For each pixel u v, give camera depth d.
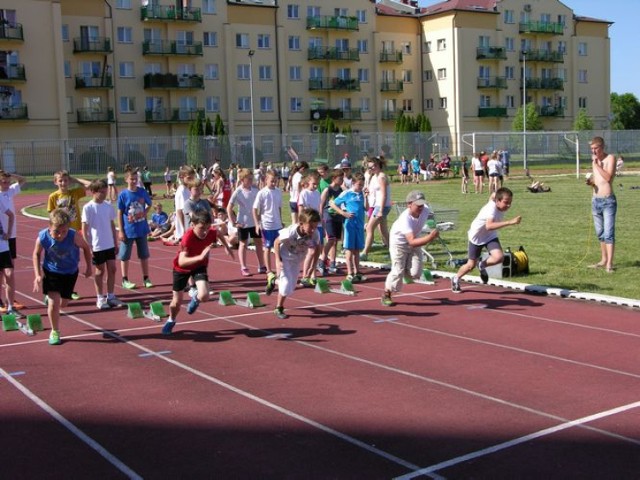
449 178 48.34
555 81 75.25
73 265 8.77
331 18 67.62
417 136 53.31
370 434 5.77
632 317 9.53
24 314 10.47
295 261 9.76
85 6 58.72
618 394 6.60
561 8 76.00
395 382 7.05
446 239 17.31
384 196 14.42
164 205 32.25
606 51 79.50
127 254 12.38
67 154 46.53
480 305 10.43
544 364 7.55
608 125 80.50
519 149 55.72
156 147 48.78
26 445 5.70
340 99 70.06
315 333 9.02
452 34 69.81
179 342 8.71
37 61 55.59
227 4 63.69
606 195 12.48
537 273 12.55
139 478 5.09
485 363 7.62
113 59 60.22
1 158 45.59
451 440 5.62
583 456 5.30
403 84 72.75
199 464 5.29
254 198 13.46
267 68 65.88
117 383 7.18
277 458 5.37
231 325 9.52
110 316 10.24
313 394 6.74
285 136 51.66
